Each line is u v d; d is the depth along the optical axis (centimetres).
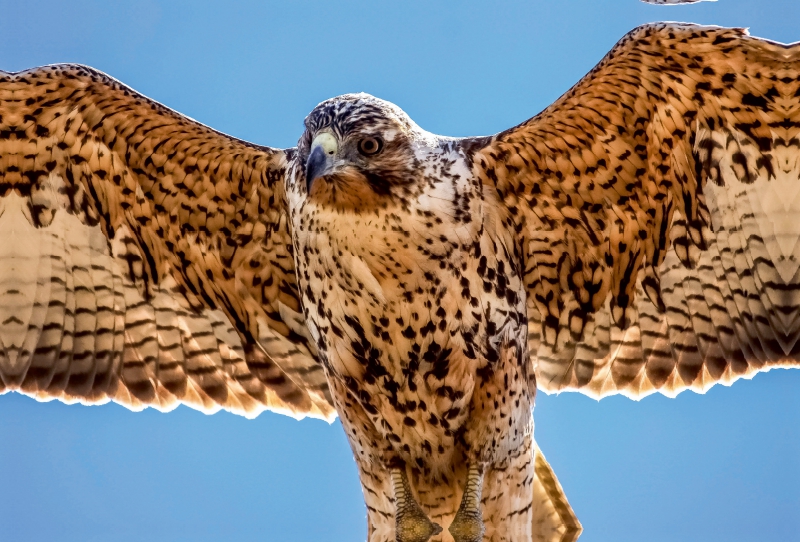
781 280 1398
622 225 1420
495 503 1374
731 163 1374
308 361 1505
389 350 1358
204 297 1501
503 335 1373
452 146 1384
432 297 1345
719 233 1405
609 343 1466
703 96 1349
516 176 1397
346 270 1341
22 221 1482
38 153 1448
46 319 1508
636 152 1381
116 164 1441
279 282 1481
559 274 1449
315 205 1344
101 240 1485
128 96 1412
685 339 1445
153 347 1519
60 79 1407
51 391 1508
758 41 1308
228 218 1452
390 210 1332
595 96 1358
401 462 1391
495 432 1368
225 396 1522
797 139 1353
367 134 1331
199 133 1418
